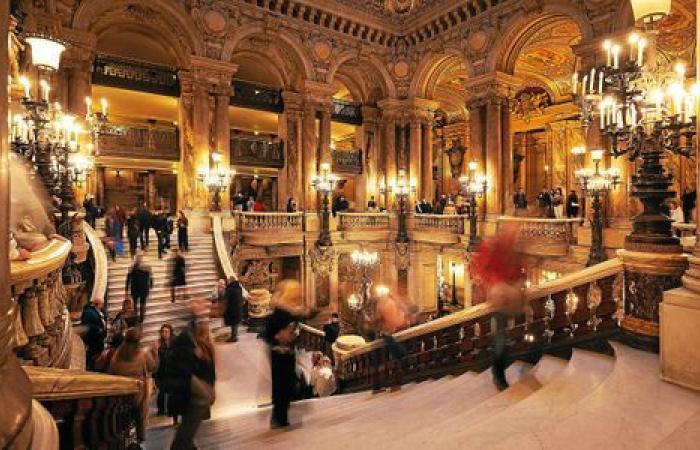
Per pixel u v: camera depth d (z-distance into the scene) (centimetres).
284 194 2036
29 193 550
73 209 846
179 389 378
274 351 428
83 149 1386
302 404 551
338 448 287
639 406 278
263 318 1259
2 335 152
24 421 140
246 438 379
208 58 1697
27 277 303
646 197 395
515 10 1686
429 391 462
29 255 324
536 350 458
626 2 1345
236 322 1179
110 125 1653
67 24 1453
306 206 2000
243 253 1734
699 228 323
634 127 464
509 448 240
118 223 1396
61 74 1437
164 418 638
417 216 2066
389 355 659
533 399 315
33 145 698
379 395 563
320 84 1981
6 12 157
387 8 2100
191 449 360
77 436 255
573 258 1438
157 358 603
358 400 556
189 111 1727
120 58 1650
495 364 420
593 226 1268
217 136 1748
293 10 1900
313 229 1930
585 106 641
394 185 2191
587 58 1448
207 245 1572
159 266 1362
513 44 1756
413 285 2078
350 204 2384
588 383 340
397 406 420
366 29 2077
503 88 1792
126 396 316
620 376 326
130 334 491
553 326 450
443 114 2880
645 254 375
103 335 731
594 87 609
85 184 1472
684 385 303
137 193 2162
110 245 1320
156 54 1944
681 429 247
